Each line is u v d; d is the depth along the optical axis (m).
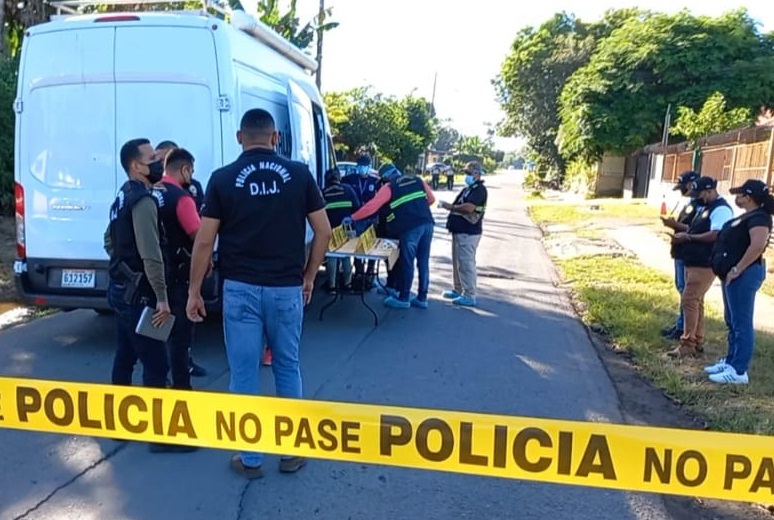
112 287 3.79
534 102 40.78
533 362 5.69
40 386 3.00
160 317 3.67
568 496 3.42
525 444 2.64
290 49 7.07
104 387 2.96
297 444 2.85
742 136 17.64
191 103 5.19
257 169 3.30
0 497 3.25
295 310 3.46
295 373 3.54
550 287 9.45
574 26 40.66
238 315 3.37
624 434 2.57
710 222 5.62
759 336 6.64
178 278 3.92
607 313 7.42
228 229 3.35
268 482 3.47
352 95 33.94
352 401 4.64
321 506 3.26
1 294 7.59
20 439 3.89
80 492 3.33
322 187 8.01
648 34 30.08
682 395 4.86
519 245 14.14
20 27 15.87
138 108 5.25
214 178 3.32
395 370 5.36
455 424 2.69
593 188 34.28
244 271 3.34
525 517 3.21
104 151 5.32
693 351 5.83
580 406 4.68
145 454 3.75
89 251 5.41
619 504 3.36
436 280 9.62
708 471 2.55
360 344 6.10
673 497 3.44
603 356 5.96
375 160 33.72
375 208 7.17
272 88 6.20
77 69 5.30
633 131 29.73
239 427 2.89
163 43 5.19
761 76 28.53
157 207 3.65
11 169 12.75
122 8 9.21
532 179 46.16
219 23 5.19
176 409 2.92
